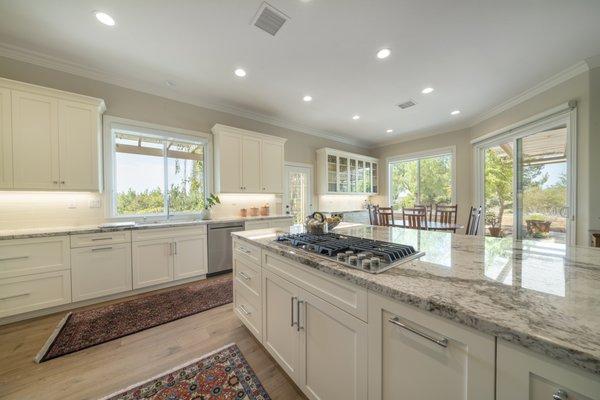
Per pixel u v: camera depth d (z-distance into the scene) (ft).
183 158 11.47
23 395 4.32
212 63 8.52
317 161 17.03
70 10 6.10
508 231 12.39
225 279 10.25
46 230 7.47
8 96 7.03
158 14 6.23
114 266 8.15
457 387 2.12
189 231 9.80
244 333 6.27
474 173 14.34
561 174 9.41
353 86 10.18
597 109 7.99
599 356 1.37
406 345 2.50
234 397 4.28
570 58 8.07
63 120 7.83
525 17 6.27
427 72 9.04
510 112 11.63
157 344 5.80
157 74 9.28
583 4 5.81
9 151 7.06
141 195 10.38
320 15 6.26
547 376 1.61
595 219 8.02
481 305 2.05
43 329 6.40
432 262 3.42
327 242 4.52
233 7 6.01
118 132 9.83
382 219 11.89
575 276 2.77
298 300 4.03
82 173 8.16
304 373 3.95
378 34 6.98
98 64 8.61
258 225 11.93
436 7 5.97
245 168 12.32
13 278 6.68
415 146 17.85
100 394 4.33
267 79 9.64
